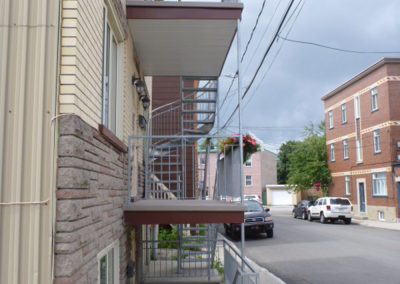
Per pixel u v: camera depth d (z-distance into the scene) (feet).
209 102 35.24
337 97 108.58
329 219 85.81
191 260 34.24
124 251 20.59
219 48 28.84
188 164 48.85
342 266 37.52
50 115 10.41
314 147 116.57
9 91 10.41
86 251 11.69
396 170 80.74
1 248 9.89
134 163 25.53
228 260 26.09
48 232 10.00
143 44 27.58
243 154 24.81
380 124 86.48
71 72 10.84
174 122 47.85
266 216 60.80
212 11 23.94
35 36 10.66
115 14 18.60
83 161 11.37
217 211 21.95
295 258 42.50
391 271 34.88
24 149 10.25
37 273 9.88
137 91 28.37
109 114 19.17
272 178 189.37
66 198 10.23
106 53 18.53
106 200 14.98
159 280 29.37
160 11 23.63
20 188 10.10
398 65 84.23
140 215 21.20
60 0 10.92
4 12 10.64
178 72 34.50
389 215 83.20
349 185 101.76
